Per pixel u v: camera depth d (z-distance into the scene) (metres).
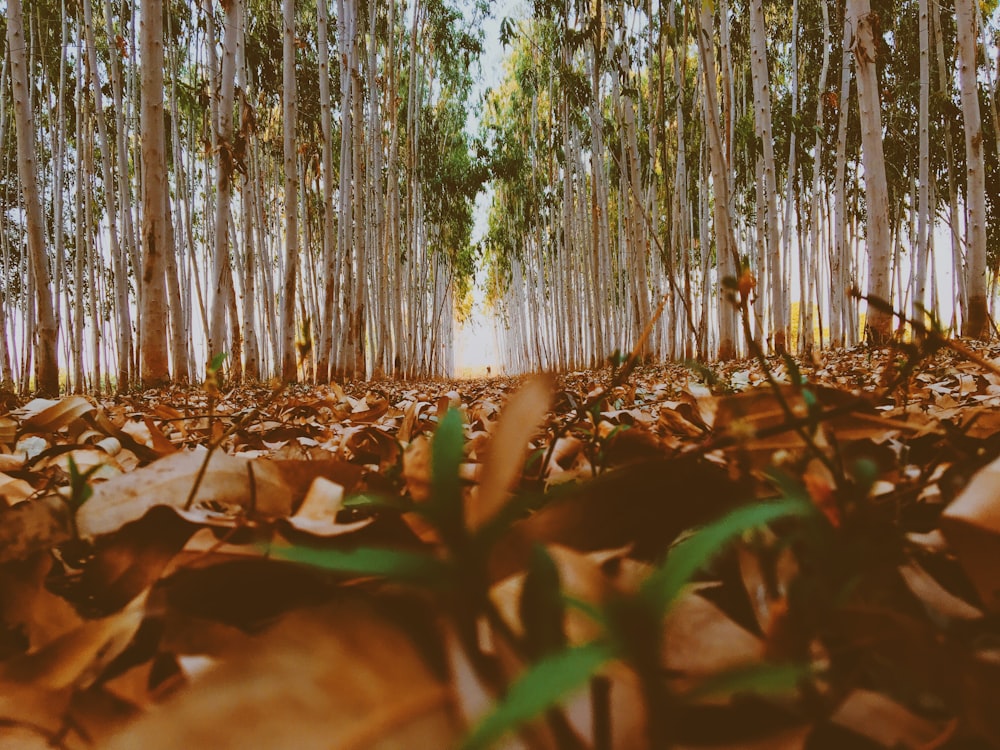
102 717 0.37
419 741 0.27
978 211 12.31
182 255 21.44
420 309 35.47
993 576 0.45
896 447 0.94
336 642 0.28
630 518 0.53
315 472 0.77
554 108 29.09
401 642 0.28
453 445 0.28
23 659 0.40
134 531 0.58
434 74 32.22
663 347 26.44
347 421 2.32
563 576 0.36
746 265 0.54
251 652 0.27
